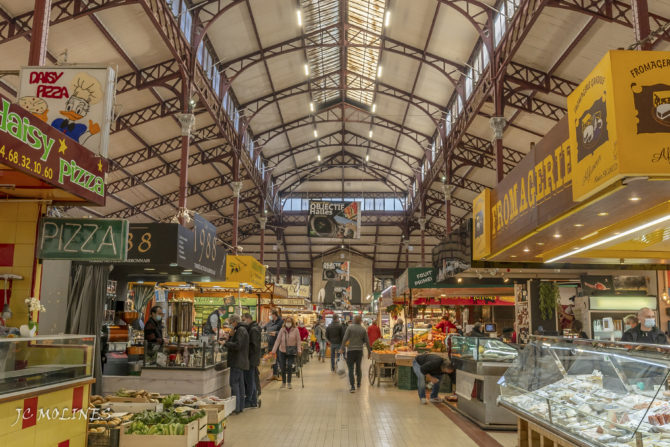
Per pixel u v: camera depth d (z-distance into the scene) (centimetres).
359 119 2875
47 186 513
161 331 891
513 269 997
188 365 761
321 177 3662
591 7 1175
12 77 1323
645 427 332
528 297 1114
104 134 562
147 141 2044
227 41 1797
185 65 1481
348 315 3638
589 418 392
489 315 2023
